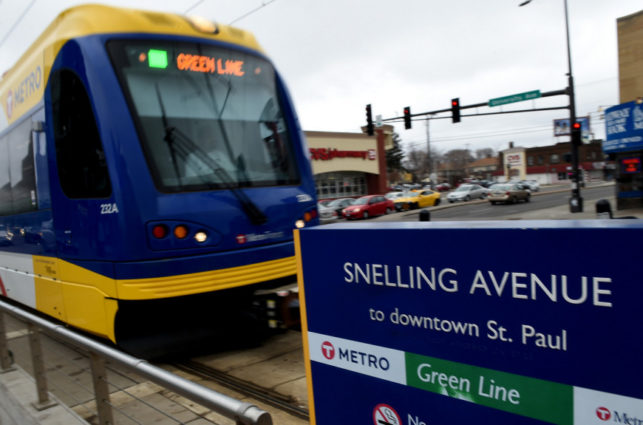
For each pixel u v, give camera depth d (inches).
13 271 267.6
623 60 735.7
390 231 70.4
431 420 68.1
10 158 259.3
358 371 77.8
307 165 218.7
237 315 193.3
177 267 170.4
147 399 154.5
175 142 179.3
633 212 672.4
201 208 176.9
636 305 48.2
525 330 56.9
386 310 72.3
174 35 190.7
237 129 197.5
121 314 172.6
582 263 51.7
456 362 64.2
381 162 1764.3
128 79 175.6
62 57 189.8
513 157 3243.1
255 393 155.5
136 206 165.8
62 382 178.9
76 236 188.5
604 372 50.9
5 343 171.6
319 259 82.2
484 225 61.7
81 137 181.2
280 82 221.3
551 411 55.4
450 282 63.9
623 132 685.3
